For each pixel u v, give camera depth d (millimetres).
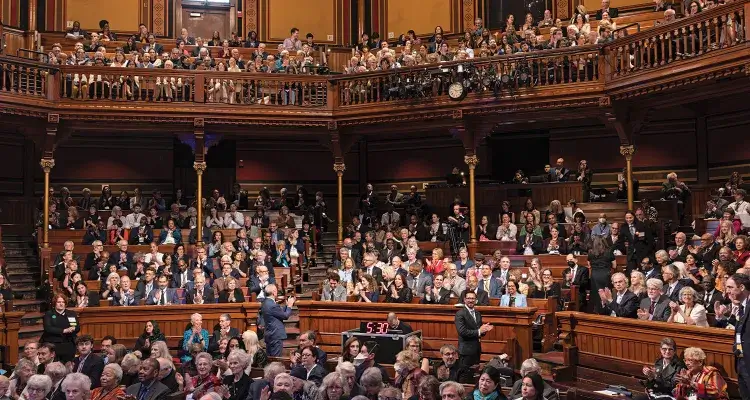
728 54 13250
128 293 14258
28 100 17062
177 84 18328
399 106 18250
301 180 23406
